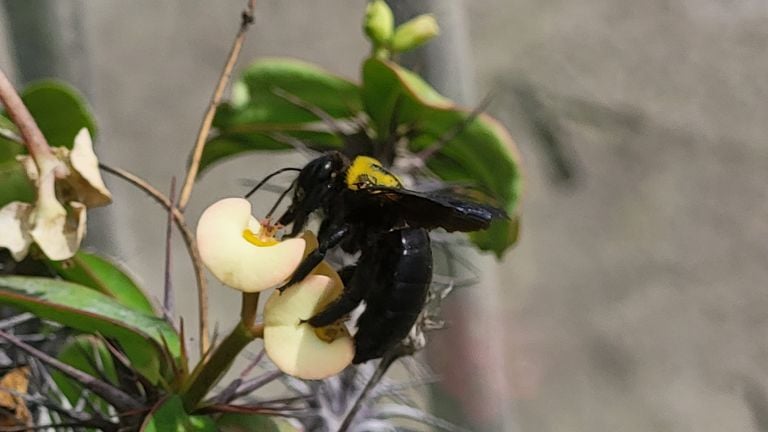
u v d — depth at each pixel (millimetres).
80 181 227
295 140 269
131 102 453
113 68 451
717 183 498
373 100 260
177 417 221
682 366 496
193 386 223
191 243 233
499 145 256
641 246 498
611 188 496
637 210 497
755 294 497
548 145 487
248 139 273
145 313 235
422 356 287
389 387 254
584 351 486
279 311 216
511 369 466
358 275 223
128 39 455
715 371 497
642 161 496
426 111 258
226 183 451
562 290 488
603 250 496
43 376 243
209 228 212
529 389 471
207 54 465
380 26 258
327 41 469
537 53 485
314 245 218
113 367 240
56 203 226
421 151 266
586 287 492
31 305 230
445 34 268
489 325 287
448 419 289
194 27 465
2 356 244
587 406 479
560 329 483
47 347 252
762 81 493
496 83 479
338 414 248
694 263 498
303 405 248
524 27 485
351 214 226
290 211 226
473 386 288
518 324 476
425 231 225
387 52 260
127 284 250
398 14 265
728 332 498
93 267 250
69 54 266
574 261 492
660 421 488
